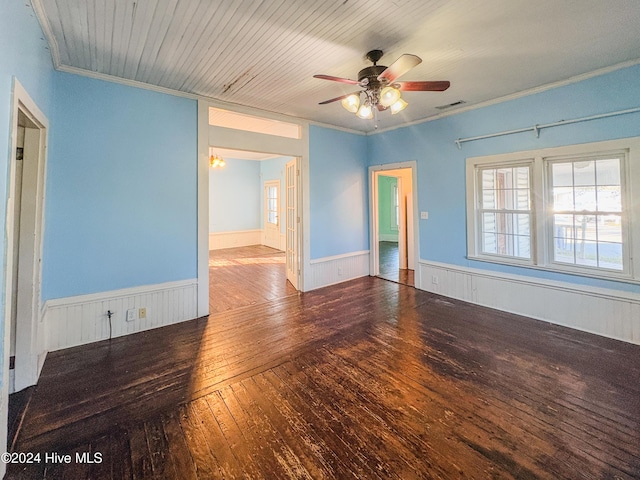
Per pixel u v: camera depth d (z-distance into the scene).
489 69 3.04
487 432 1.85
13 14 1.58
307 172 4.90
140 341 3.14
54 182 2.87
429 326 3.51
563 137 3.38
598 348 2.92
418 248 4.99
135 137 3.30
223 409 2.09
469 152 4.24
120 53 2.67
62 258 2.93
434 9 2.10
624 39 2.52
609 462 1.62
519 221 3.87
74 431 1.87
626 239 3.06
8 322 1.55
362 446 1.76
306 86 3.42
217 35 2.40
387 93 2.40
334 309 4.11
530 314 3.74
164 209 3.52
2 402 1.50
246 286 5.27
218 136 3.90
